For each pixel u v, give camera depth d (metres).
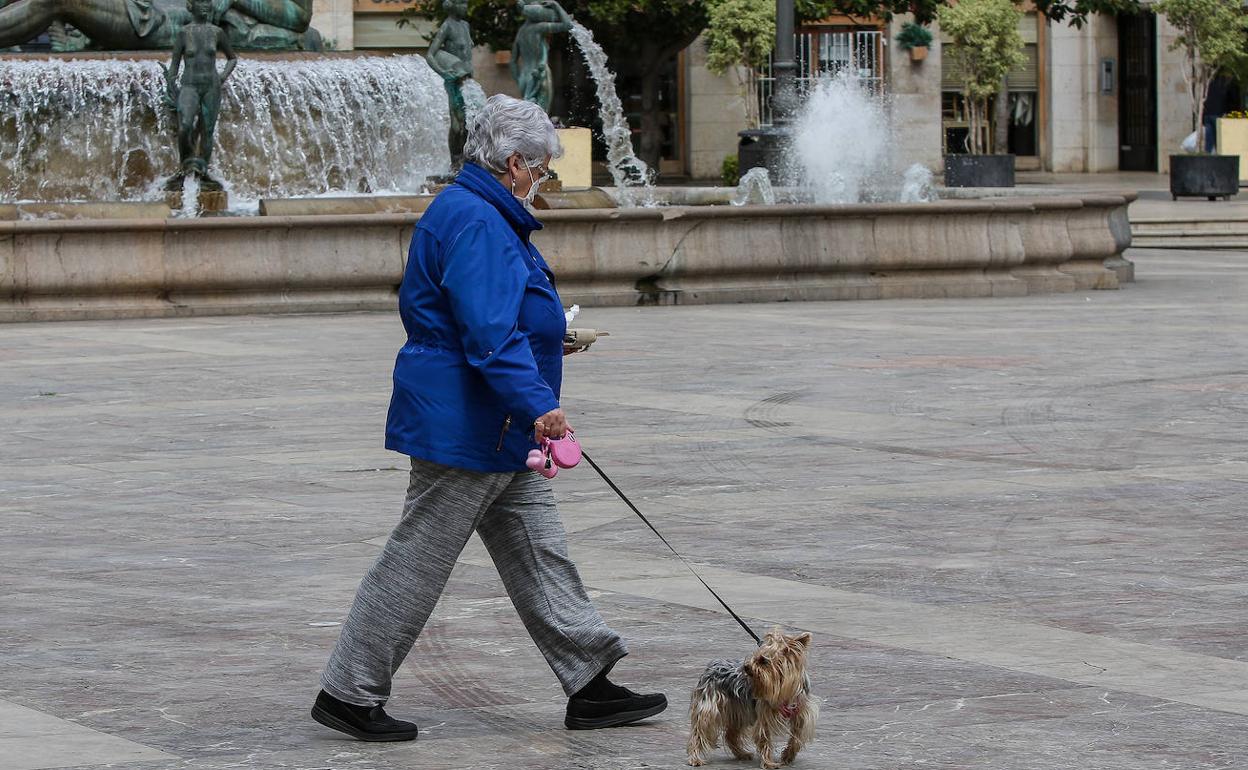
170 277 24.34
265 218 24.72
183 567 9.87
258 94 33.06
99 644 8.21
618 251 25.75
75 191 32.47
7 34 33.84
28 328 23.05
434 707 7.24
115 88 32.44
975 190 41.06
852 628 8.41
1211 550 10.16
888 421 15.12
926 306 25.81
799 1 51.94
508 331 6.41
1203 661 7.81
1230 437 14.25
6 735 6.77
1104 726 6.83
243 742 6.73
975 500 11.73
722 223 26.33
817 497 11.85
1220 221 40.44
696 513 11.33
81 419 15.37
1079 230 28.67
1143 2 66.44
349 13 58.88
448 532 6.67
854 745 6.60
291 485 12.37
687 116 61.31
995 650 8.00
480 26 53.66
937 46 60.69
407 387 6.59
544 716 7.11
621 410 15.74
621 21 53.53
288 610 8.87
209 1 29.05
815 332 22.20
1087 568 9.70
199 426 14.97
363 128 34.03
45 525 11.07
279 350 20.33
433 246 6.54
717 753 6.55
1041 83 69.19
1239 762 6.38
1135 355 19.66
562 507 11.57
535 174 6.62
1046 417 15.31
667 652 8.01
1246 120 55.19
